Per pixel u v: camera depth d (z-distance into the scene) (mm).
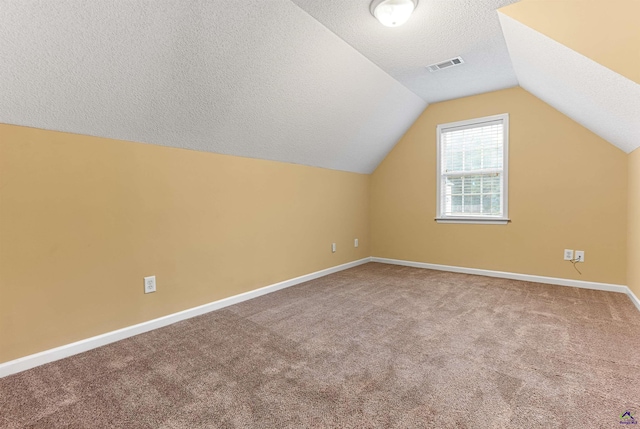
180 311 2537
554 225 3420
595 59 1818
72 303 1977
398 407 1413
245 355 1919
